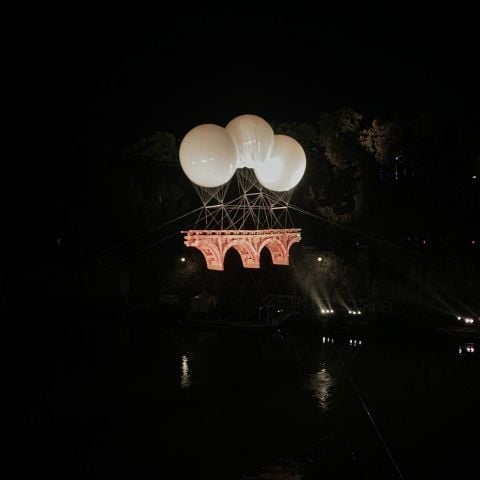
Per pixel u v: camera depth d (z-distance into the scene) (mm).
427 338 42094
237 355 39281
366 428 25672
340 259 49469
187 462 22547
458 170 45188
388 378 33250
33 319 51406
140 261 56375
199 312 50594
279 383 32688
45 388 32219
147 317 50844
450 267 46062
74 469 22016
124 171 59062
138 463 22516
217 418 27188
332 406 28641
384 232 47188
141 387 32250
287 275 51062
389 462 22328
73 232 57312
